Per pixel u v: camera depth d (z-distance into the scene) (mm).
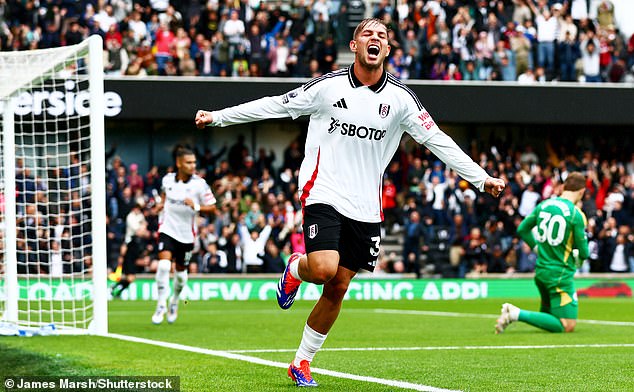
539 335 12406
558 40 28500
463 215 26734
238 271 25422
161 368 8250
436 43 27797
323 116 6801
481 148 30562
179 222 13961
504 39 28125
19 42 26031
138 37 26578
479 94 27422
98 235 12094
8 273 13289
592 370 8281
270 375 7750
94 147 12055
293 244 25844
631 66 29172
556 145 30797
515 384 7293
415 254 26156
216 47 26922
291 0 28266
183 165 13648
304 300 24719
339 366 8555
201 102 26219
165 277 14133
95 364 8570
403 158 28922
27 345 10406
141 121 29250
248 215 25797
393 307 21203
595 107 27969
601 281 26547
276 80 26625
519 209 27984
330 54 27406
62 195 24969
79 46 12367
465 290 26141
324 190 6734
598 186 28922
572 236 12680
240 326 14234
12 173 13398
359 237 6812
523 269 26734
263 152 28469
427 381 7430
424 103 27188
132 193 26375
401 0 28438
